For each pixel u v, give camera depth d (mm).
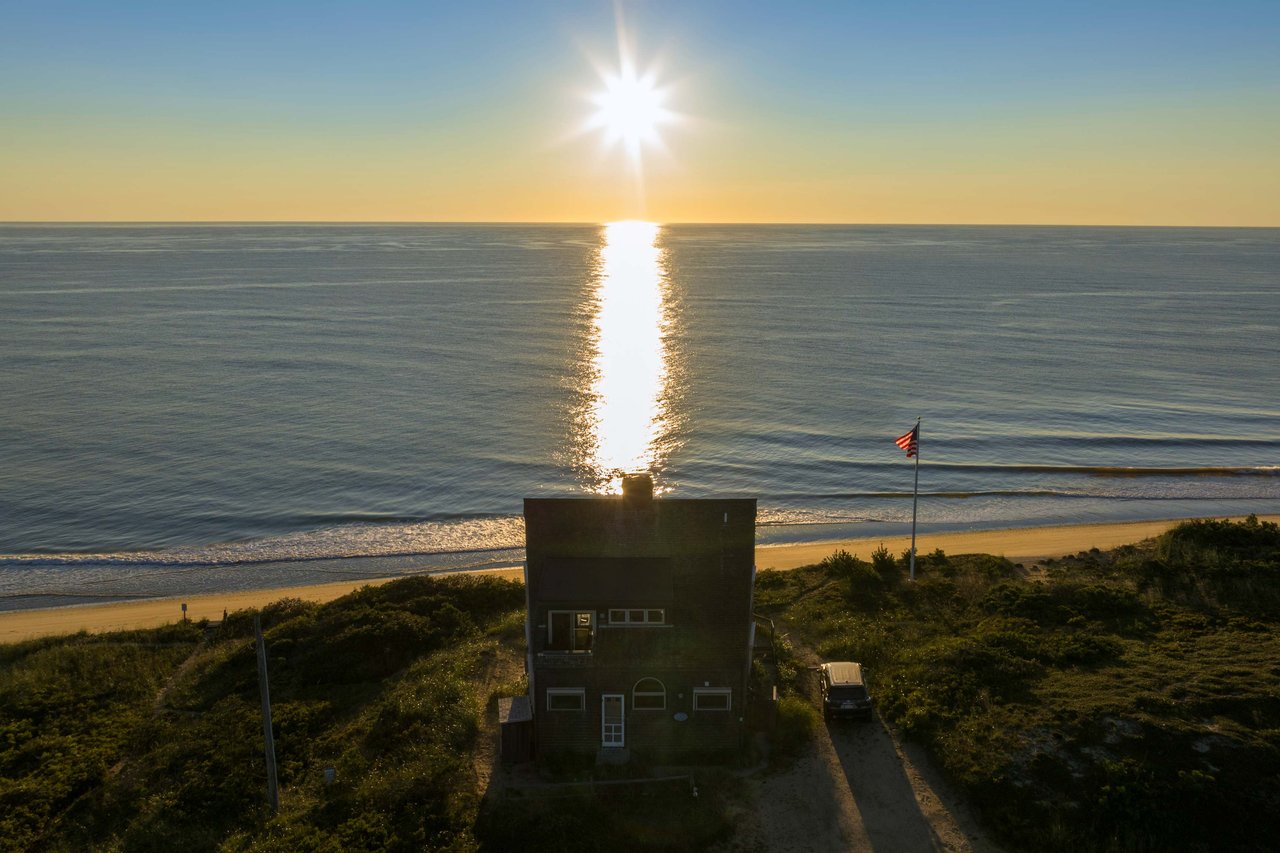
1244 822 22109
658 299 186875
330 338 132625
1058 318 156750
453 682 31453
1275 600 36438
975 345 126812
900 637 35531
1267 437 80688
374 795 24719
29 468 71875
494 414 88750
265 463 73688
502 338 133250
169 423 84938
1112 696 27484
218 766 27594
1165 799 22797
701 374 107000
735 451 77062
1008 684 29500
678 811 23984
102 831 25281
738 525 26984
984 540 55750
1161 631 34219
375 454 76188
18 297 182500
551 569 26672
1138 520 61219
